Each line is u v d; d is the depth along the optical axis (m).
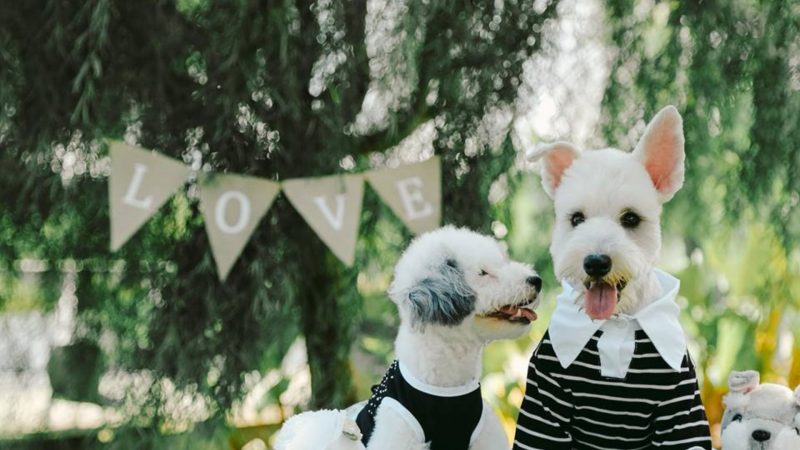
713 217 2.67
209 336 2.39
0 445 2.37
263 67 2.26
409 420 1.77
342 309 2.58
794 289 2.74
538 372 1.75
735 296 3.01
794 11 2.36
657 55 2.45
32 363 2.38
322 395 2.58
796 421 1.71
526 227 2.64
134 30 2.20
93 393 2.40
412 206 2.23
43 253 2.33
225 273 2.17
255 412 2.71
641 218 1.64
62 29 2.12
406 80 2.27
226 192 2.19
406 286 1.78
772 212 2.50
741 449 1.73
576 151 1.73
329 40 2.30
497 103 2.40
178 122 2.27
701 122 2.44
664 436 1.66
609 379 1.67
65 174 2.25
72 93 2.18
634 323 1.69
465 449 1.81
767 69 2.38
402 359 1.85
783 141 2.40
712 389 2.86
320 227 2.19
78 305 2.37
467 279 1.75
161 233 2.36
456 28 2.30
